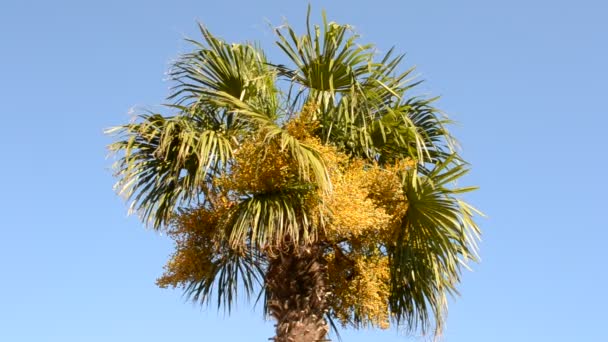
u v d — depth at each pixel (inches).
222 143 347.9
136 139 357.7
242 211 338.3
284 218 338.0
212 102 366.0
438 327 378.3
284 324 336.8
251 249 353.4
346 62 365.1
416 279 384.8
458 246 372.8
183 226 361.4
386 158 395.5
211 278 386.6
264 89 374.0
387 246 385.7
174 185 361.7
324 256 374.9
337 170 341.7
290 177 341.7
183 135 349.7
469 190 353.4
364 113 379.2
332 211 336.2
